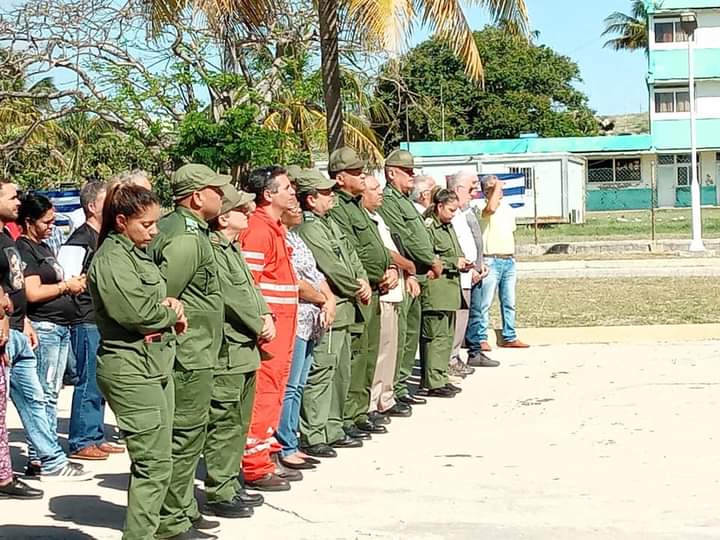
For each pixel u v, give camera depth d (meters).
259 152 21.83
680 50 56.84
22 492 7.36
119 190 5.64
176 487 6.25
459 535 6.39
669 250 30.75
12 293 7.54
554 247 31.64
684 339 14.05
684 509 6.83
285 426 7.95
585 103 65.12
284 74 26.05
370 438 9.08
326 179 8.36
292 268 7.52
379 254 8.98
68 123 29.34
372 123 33.25
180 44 23.45
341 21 16.44
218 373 6.62
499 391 11.05
